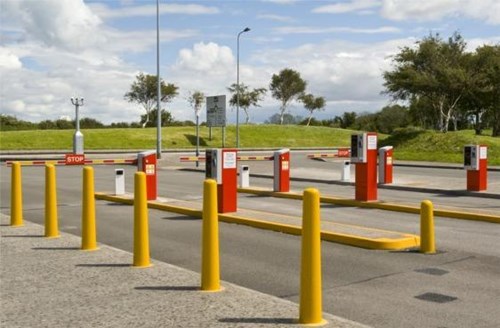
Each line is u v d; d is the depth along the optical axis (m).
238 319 5.18
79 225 11.25
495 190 16.64
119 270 7.05
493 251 8.57
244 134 65.62
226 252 8.59
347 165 20.17
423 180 20.53
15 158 35.84
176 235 10.09
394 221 11.56
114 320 5.20
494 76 46.34
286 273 7.33
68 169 28.20
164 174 25.48
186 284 6.40
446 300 6.12
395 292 6.44
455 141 40.22
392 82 47.97
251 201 15.02
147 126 78.25
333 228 9.95
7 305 5.68
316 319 5.05
